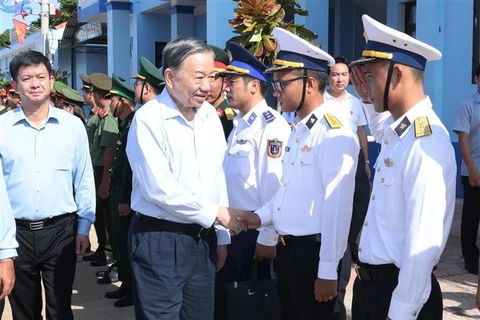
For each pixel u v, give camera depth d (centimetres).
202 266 310
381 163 247
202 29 1470
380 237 245
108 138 592
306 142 299
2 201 314
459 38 821
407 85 238
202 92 291
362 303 256
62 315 360
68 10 2453
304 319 309
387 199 242
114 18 1568
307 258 296
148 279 299
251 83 376
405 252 230
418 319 246
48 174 349
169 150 297
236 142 384
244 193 376
